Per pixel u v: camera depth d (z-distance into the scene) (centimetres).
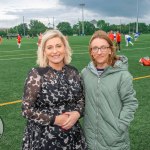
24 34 12288
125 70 316
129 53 2517
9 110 789
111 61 321
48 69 301
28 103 291
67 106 303
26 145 306
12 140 587
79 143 314
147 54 2405
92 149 320
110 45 317
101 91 312
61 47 305
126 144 324
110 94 311
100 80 313
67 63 318
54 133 297
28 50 3081
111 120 311
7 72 1466
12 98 920
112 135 312
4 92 1003
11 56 2386
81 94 317
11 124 675
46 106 298
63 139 301
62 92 298
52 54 302
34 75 295
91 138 321
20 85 1120
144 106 811
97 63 322
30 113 290
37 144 298
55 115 295
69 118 299
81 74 329
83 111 317
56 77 300
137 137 598
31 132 303
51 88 295
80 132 318
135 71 1428
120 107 316
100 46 311
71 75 310
